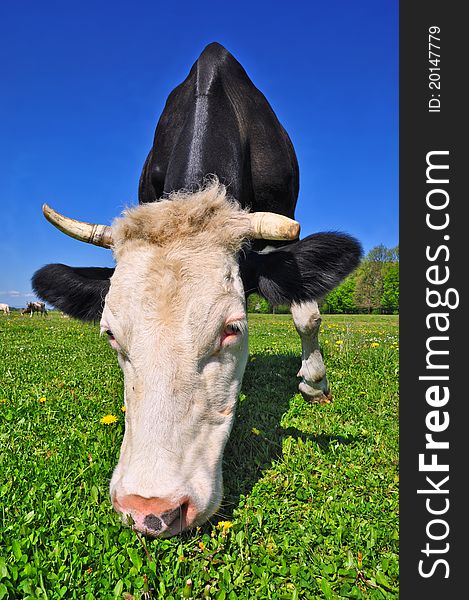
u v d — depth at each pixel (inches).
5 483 31.9
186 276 27.6
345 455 38.1
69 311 40.3
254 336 133.3
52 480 32.1
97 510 28.8
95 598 21.5
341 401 54.0
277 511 29.5
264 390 58.4
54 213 35.9
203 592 22.4
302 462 36.4
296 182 65.0
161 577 22.7
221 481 27.4
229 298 28.3
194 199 32.0
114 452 36.6
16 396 54.7
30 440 40.8
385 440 41.4
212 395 27.3
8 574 21.9
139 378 25.8
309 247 34.4
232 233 30.5
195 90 50.1
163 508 23.0
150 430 24.5
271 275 36.1
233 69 55.3
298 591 22.5
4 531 25.5
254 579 23.4
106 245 35.0
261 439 40.7
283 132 61.6
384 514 29.3
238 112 52.3
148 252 28.9
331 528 27.5
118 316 27.3
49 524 26.9
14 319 282.0
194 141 44.6
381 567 24.3
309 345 52.8
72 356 86.9
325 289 35.5
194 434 26.1
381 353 82.9
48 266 39.3
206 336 26.6
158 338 25.9
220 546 25.3
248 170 52.2
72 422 46.1
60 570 22.7
